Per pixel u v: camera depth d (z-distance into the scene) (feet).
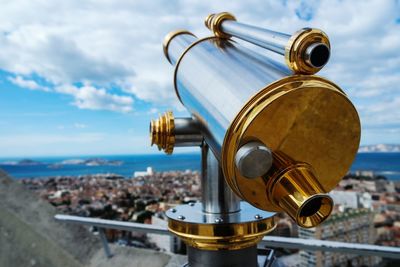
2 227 6.41
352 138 1.79
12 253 6.28
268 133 1.65
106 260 5.93
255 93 1.66
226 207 2.28
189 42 2.91
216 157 2.09
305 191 1.57
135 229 4.63
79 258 6.16
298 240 3.63
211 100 1.99
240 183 1.71
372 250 3.28
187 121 2.38
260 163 1.59
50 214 6.74
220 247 2.11
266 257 2.61
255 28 2.15
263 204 1.80
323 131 1.72
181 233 2.19
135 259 5.72
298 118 1.66
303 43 1.63
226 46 2.51
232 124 1.68
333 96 1.66
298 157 1.74
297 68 1.69
